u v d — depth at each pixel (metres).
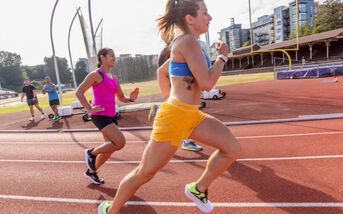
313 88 15.10
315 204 3.09
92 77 3.67
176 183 4.01
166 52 3.68
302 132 6.36
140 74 31.41
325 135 5.91
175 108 2.18
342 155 4.60
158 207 3.32
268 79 26.89
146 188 3.88
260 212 3.02
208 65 2.29
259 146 5.53
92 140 7.82
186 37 2.08
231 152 2.21
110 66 3.87
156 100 16.14
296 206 3.08
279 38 96.62
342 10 68.62
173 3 2.18
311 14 88.44
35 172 5.11
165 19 2.22
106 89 3.77
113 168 4.96
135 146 6.47
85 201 3.68
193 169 4.54
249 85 20.86
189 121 2.21
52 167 5.37
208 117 2.33
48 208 3.55
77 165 5.40
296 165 4.33
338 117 7.58
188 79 2.15
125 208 3.34
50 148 7.15
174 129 2.19
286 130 6.70
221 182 3.89
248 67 60.59
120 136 3.75
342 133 5.95
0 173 5.18
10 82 106.38
